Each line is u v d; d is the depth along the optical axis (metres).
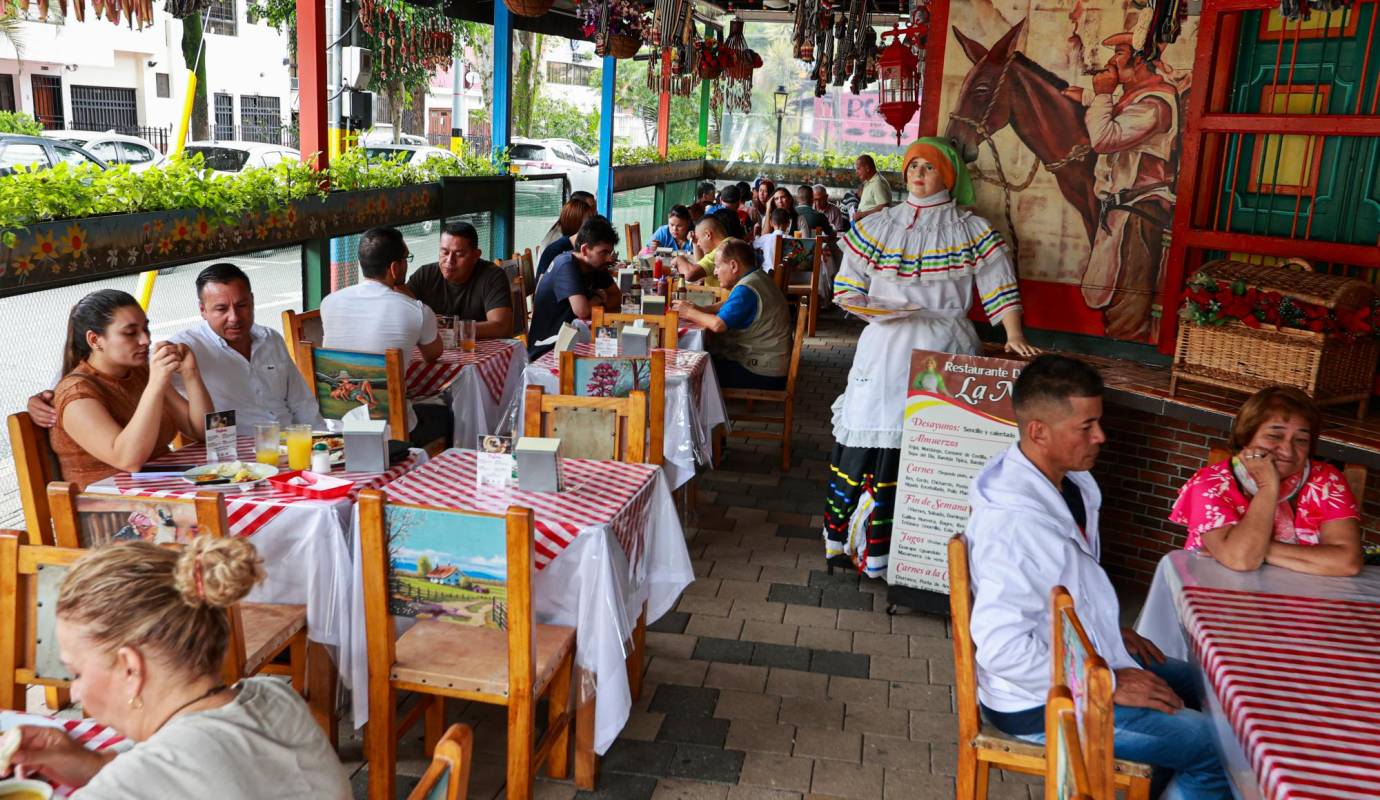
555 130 27.69
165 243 5.48
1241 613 2.57
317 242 7.08
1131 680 2.61
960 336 4.73
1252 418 2.98
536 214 11.37
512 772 2.88
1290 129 4.41
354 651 3.03
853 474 4.88
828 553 5.07
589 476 3.60
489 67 22.36
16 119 12.88
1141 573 5.10
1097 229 5.08
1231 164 4.75
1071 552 2.59
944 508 4.49
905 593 4.60
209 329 4.14
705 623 4.52
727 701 3.86
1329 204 4.47
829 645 4.36
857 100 20.75
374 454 3.48
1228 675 2.22
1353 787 1.81
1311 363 3.95
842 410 4.89
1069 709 1.80
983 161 5.27
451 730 1.59
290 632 3.06
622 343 5.58
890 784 3.38
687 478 5.32
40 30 18.45
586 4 8.82
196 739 1.57
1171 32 4.51
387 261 5.18
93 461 3.47
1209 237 4.74
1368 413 4.25
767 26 22.41
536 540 3.04
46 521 3.44
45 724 2.01
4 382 4.67
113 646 1.57
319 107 7.12
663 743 3.55
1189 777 2.63
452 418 5.52
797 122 21.09
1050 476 2.72
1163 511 4.98
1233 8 4.54
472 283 6.34
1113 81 4.91
